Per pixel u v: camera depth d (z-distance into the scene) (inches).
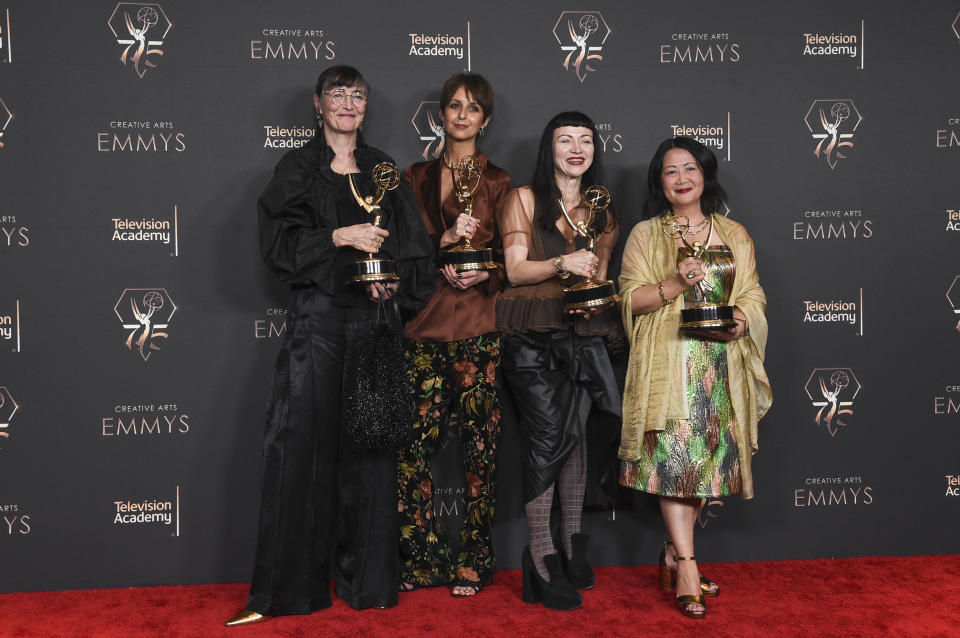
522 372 118.3
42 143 122.6
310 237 106.7
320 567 111.0
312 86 127.3
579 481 121.5
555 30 131.1
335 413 111.8
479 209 120.6
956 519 136.3
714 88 133.6
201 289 126.1
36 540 122.6
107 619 109.4
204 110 125.7
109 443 124.3
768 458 134.2
